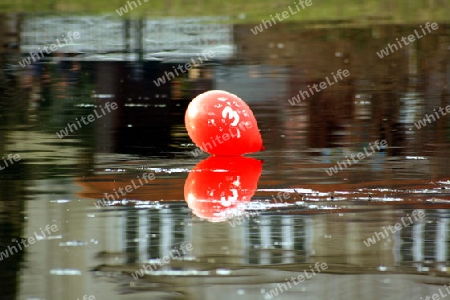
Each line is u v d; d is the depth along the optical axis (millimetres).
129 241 14750
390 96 33469
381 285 12516
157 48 48875
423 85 36188
